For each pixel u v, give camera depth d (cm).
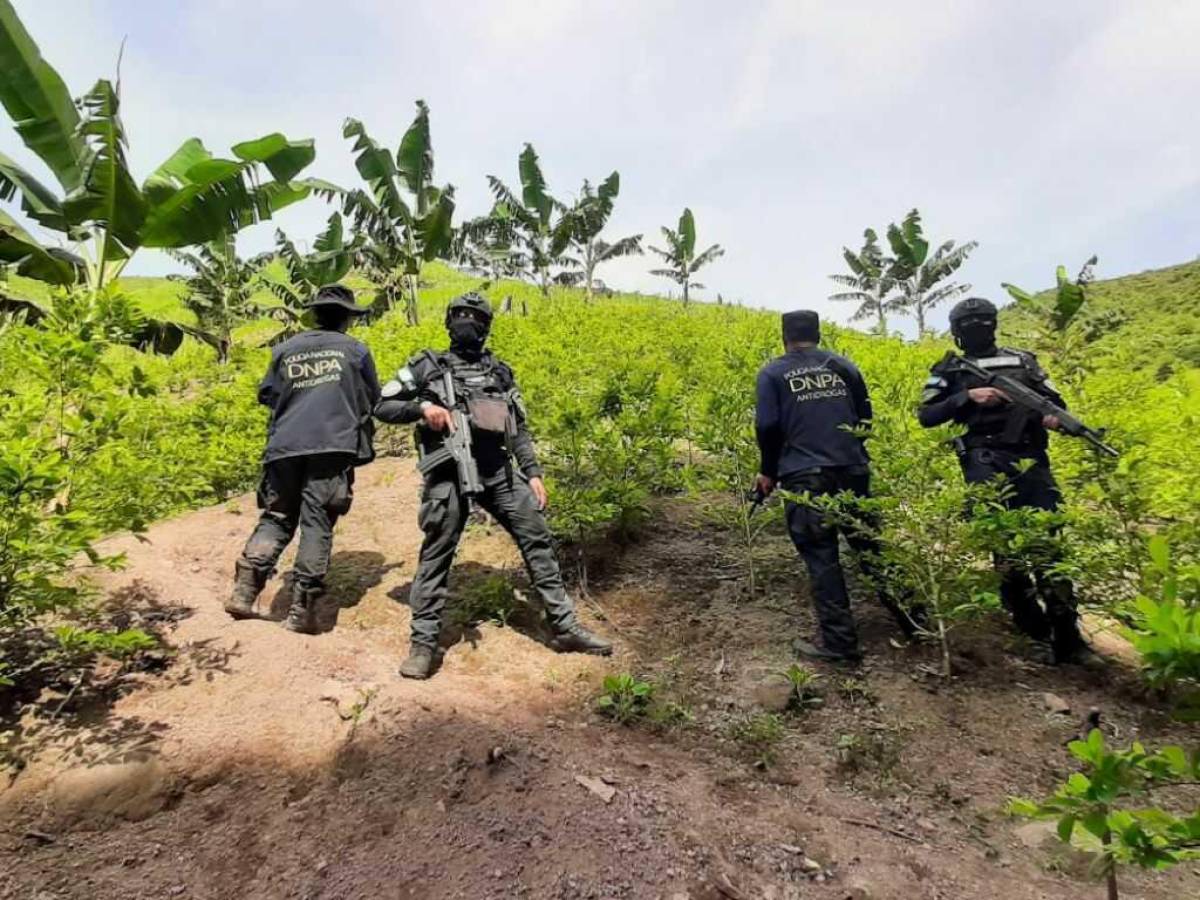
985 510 285
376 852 193
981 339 339
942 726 263
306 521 332
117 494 288
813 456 326
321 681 276
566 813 208
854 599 379
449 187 1439
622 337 1118
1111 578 279
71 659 271
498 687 293
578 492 394
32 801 209
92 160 631
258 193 725
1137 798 224
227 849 197
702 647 332
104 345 290
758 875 189
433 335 879
